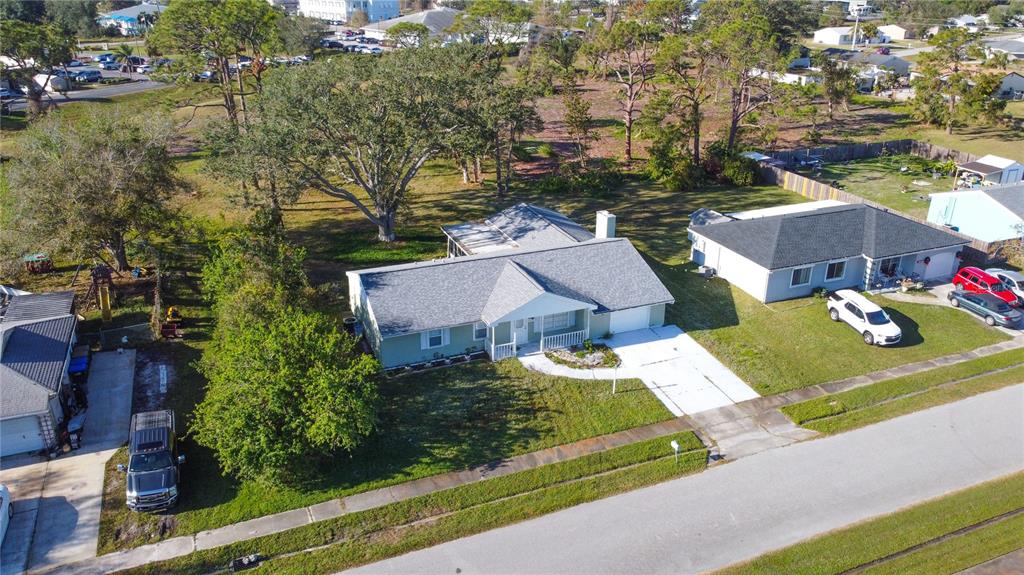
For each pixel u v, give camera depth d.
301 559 21.39
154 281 39.16
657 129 59.75
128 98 79.31
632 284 34.62
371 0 155.12
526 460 25.80
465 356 31.94
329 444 24.19
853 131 75.12
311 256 43.53
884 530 22.83
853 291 38.38
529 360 31.88
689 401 29.45
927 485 24.95
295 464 23.86
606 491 24.53
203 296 35.88
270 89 39.06
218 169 39.12
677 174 57.66
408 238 46.62
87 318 35.00
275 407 23.47
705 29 76.94
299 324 25.77
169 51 55.09
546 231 40.06
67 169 34.59
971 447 26.97
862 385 30.73
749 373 31.42
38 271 40.22
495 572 21.14
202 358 30.12
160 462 23.50
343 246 45.19
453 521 23.00
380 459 25.59
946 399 29.89
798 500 24.17
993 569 21.33
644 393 29.81
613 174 59.03
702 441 27.14
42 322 29.69
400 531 22.61
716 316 36.41
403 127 40.03
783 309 37.12
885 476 25.39
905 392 30.28
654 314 35.09
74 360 29.94
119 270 40.19
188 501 23.50
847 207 42.22
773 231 39.06
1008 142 69.94
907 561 21.62
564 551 21.92
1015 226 43.25
